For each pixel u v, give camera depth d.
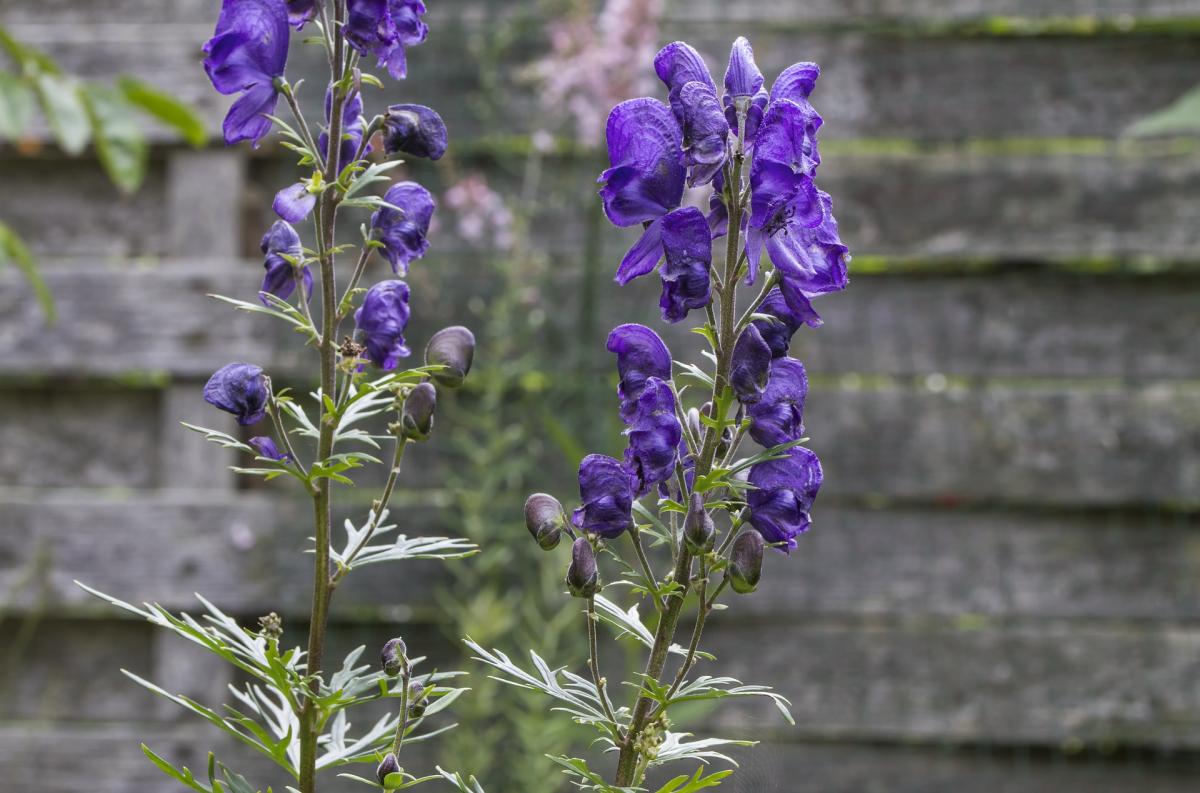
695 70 0.84
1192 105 1.30
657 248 0.85
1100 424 1.64
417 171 1.65
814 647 1.65
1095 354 1.66
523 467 1.56
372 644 1.65
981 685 1.65
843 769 1.66
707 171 0.83
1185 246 1.64
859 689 1.65
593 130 1.54
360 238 1.62
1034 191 1.66
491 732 1.54
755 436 0.85
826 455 1.66
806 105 0.84
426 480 1.64
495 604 1.52
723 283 0.84
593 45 1.53
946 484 1.65
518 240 1.57
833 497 1.66
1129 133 1.33
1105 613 1.65
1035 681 1.65
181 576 1.66
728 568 0.83
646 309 1.63
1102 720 1.64
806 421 1.66
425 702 0.85
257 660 0.83
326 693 0.84
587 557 0.84
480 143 1.66
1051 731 1.64
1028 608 1.65
